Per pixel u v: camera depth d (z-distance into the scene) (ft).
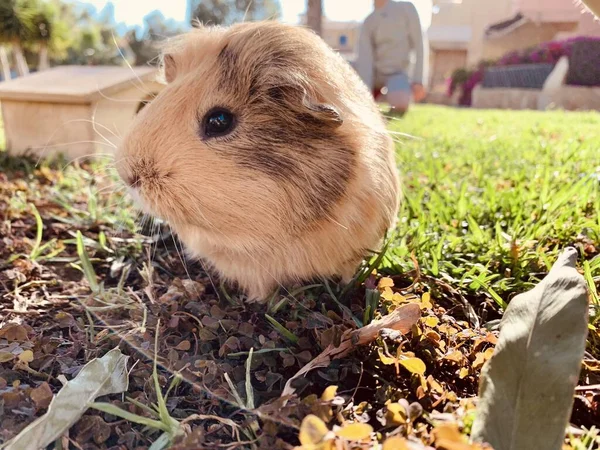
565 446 0.36
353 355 0.51
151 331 0.58
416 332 0.51
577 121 2.58
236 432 0.42
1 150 1.59
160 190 0.56
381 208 0.65
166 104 0.58
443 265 0.70
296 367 0.52
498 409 0.37
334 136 0.57
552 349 0.37
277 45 0.58
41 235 0.85
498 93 5.30
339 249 0.62
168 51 0.71
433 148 1.70
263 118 0.56
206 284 0.73
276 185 0.56
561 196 0.85
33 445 0.39
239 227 0.58
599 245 0.72
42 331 0.59
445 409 0.42
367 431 0.34
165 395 0.46
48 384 0.47
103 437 0.41
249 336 0.55
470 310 0.61
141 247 0.85
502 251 0.71
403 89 3.02
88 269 0.71
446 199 0.96
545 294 0.41
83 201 1.10
